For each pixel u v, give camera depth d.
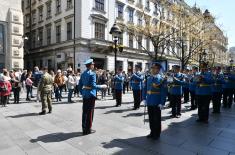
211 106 11.75
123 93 18.92
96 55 26.23
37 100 12.88
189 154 5.01
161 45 24.36
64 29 27.09
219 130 6.89
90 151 5.14
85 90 6.43
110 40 27.67
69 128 7.03
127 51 30.06
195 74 10.40
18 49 21.84
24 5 35.69
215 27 28.77
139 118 8.46
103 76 16.02
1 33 20.97
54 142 5.73
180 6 25.61
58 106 11.16
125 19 30.05
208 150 5.25
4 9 21.11
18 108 10.53
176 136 6.28
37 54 32.53
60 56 27.31
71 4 26.09
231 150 5.26
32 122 7.78
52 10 29.28
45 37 30.83
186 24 26.73
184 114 9.38
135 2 31.86
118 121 7.96
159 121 6.03
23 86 16.22
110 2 27.88
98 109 10.41
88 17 25.31
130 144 5.61
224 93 11.32
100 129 6.93
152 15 34.47
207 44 28.25
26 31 35.25
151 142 5.77
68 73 16.02
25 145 5.54
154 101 5.98
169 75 8.81
